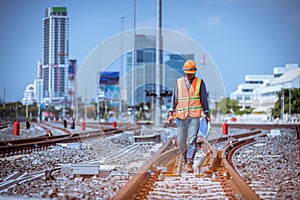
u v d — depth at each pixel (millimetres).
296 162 12484
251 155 14648
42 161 12602
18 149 15820
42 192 7410
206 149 12258
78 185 8156
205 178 9047
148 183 8141
